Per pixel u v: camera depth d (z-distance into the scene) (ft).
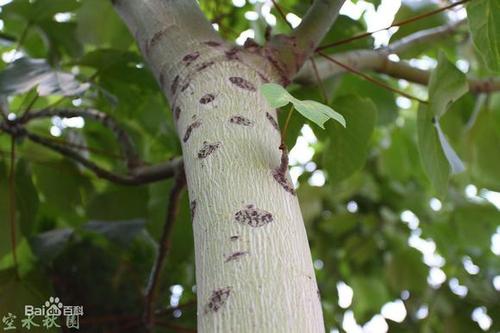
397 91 3.43
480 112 5.18
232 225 2.18
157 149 5.69
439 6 4.64
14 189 4.50
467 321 6.74
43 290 4.05
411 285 6.87
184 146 2.49
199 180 2.33
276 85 2.29
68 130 5.32
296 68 2.93
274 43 2.93
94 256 5.14
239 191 2.26
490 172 5.34
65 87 3.72
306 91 4.00
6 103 4.27
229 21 5.37
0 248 4.48
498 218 6.66
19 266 4.76
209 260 2.15
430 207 7.29
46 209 5.45
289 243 2.17
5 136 5.24
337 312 7.51
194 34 2.87
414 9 4.55
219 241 2.16
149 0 3.05
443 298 6.81
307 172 7.11
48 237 4.63
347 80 5.08
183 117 2.57
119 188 5.00
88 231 4.86
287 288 2.06
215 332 2.00
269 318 1.99
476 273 7.23
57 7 4.67
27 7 4.63
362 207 7.52
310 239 7.56
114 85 4.58
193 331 4.70
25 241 4.99
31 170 4.92
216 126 2.44
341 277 7.80
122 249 4.68
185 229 4.86
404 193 7.41
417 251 6.87
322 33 3.03
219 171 2.31
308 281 2.11
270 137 2.45
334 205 7.54
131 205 5.01
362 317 7.75
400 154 6.79
